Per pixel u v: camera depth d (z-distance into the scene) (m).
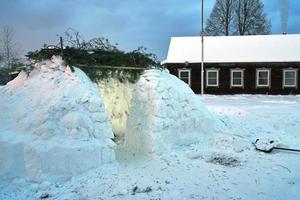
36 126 7.34
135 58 9.75
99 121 7.83
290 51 31.69
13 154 6.92
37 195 6.45
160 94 9.03
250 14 45.56
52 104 7.61
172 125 8.96
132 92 9.66
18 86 8.58
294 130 11.62
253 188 6.88
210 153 8.95
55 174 6.95
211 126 10.16
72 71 8.32
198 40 34.44
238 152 9.22
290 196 6.56
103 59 9.33
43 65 8.62
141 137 8.84
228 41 33.97
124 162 8.12
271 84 31.06
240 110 15.53
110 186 6.77
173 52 32.97
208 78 31.77
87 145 7.33
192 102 9.95
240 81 31.48
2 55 32.06
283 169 8.01
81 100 7.81
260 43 33.28
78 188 6.71
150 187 6.76
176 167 7.84
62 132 7.39
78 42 9.43
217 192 6.64
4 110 7.86
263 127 12.29
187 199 6.32
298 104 22.03
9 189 6.67
